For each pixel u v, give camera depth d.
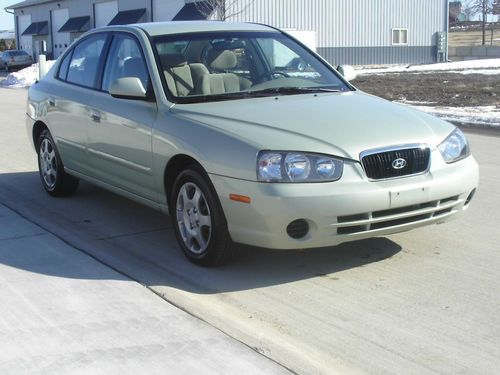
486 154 9.49
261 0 36.47
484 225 5.91
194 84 5.31
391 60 42.97
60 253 5.24
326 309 4.15
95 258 5.12
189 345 3.63
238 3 35.69
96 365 3.41
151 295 4.37
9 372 3.35
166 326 3.88
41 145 7.22
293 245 4.34
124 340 3.70
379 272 4.76
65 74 6.89
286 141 4.35
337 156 4.32
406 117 4.92
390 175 4.44
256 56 5.83
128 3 42.91
